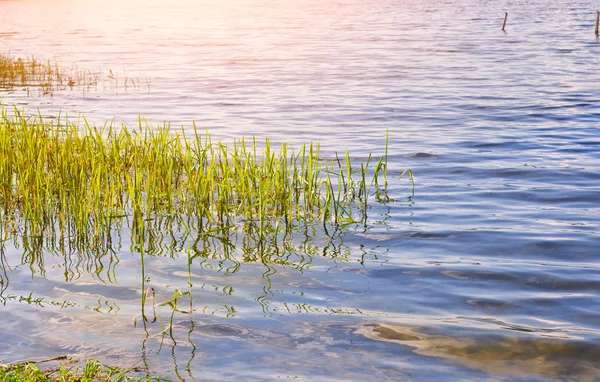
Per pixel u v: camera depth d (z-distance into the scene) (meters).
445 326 6.70
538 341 6.37
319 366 5.89
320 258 8.66
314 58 39.81
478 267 8.37
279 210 10.40
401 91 26.52
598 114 20.77
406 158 15.17
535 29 59.31
